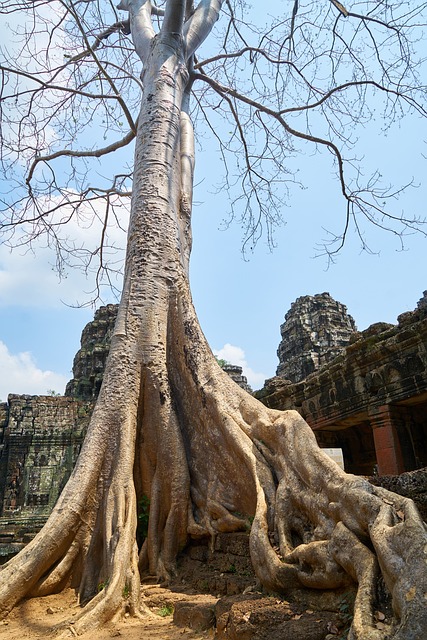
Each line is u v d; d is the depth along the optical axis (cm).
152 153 849
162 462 664
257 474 539
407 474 424
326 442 1399
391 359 1114
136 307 739
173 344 741
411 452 1096
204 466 651
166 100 898
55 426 2778
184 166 911
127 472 623
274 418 595
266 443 578
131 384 691
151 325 732
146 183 827
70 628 430
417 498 399
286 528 455
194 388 693
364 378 1195
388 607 293
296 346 2734
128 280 767
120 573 503
